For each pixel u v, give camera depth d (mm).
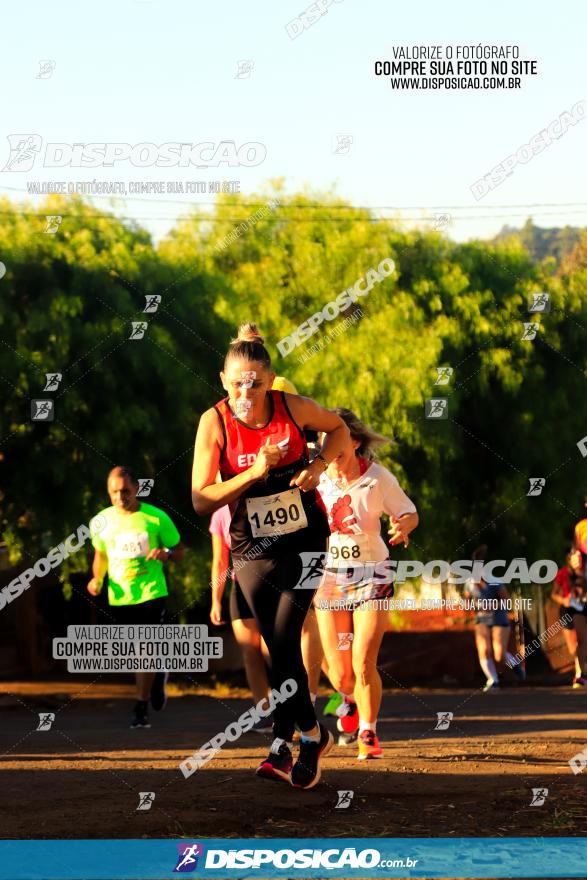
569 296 18703
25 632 17141
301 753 4977
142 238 15938
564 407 18406
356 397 16562
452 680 17391
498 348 17953
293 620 4891
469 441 18188
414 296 17578
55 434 14562
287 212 17453
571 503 18328
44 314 14352
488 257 18297
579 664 13992
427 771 5461
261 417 4766
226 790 4918
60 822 4266
